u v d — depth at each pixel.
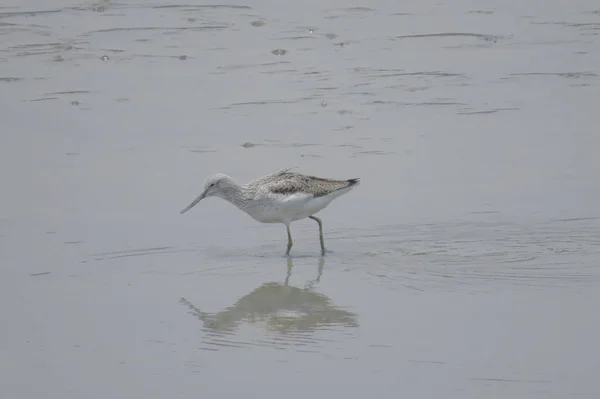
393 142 18.53
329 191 14.45
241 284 13.09
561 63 23.22
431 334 11.28
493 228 14.80
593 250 13.91
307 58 23.81
